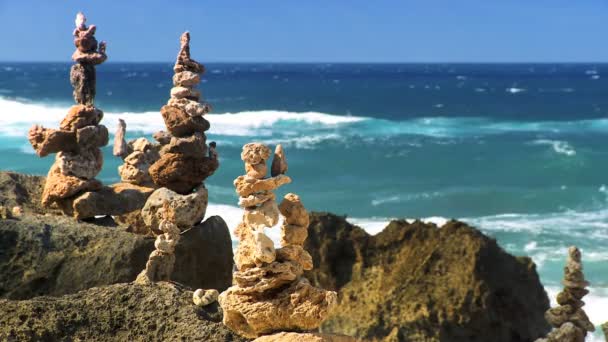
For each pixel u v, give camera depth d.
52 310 9.65
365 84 175.00
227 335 9.42
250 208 8.42
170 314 9.83
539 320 21.28
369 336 19.62
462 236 21.16
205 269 13.18
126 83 159.00
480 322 19.81
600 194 45.47
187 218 13.06
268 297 8.52
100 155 14.95
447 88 158.50
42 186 16.44
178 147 12.89
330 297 8.34
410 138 68.50
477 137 70.06
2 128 61.03
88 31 14.44
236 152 56.25
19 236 13.16
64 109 72.38
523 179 50.69
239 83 171.50
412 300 20.05
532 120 86.94
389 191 46.06
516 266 21.56
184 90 12.90
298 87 155.88
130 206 14.94
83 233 13.52
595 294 26.20
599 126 81.62
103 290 10.22
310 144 62.81
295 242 8.54
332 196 44.62
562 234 34.97
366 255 21.59
